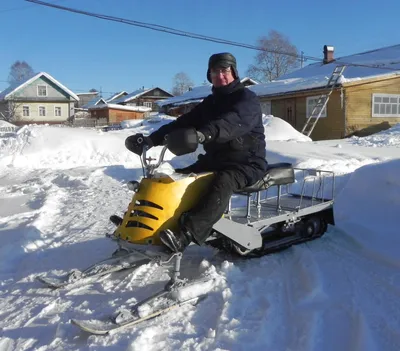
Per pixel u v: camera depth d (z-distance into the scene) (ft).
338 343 8.78
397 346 8.46
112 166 35.86
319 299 10.50
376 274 11.92
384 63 76.95
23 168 37.83
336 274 12.00
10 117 154.40
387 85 67.15
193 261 13.82
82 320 10.13
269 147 35.27
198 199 11.78
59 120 163.43
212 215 11.29
